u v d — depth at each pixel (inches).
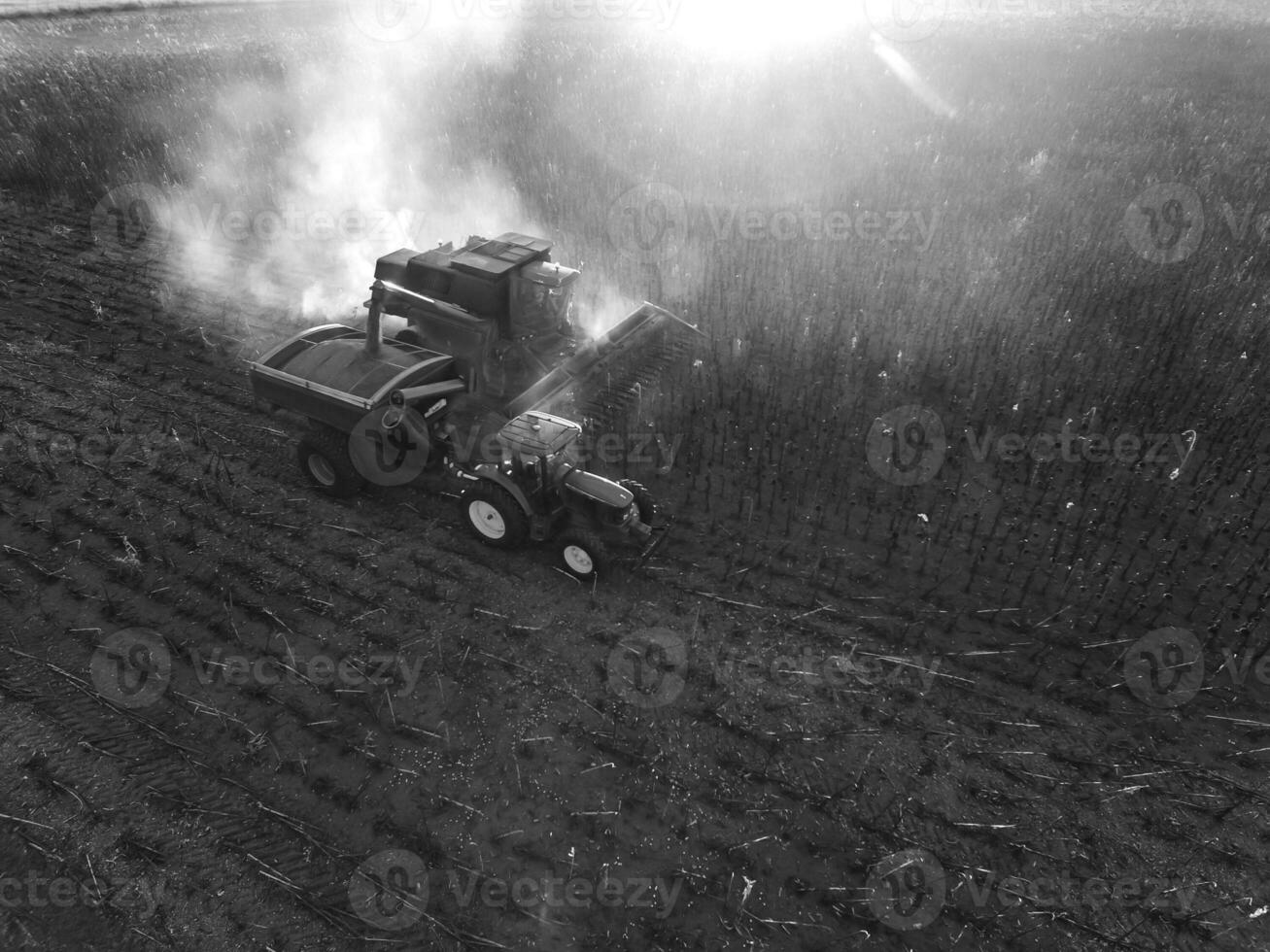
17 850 228.2
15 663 280.4
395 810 239.8
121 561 322.7
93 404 422.6
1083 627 306.2
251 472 378.3
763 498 369.4
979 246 616.4
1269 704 277.6
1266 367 458.3
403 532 345.1
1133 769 256.5
